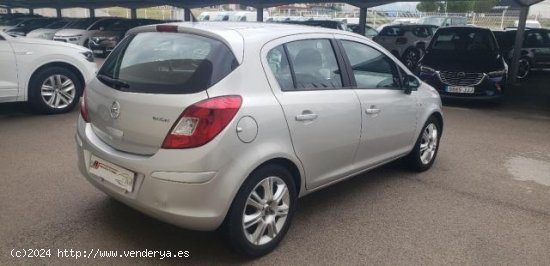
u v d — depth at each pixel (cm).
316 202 426
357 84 398
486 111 920
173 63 311
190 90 289
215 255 326
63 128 651
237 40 313
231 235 304
